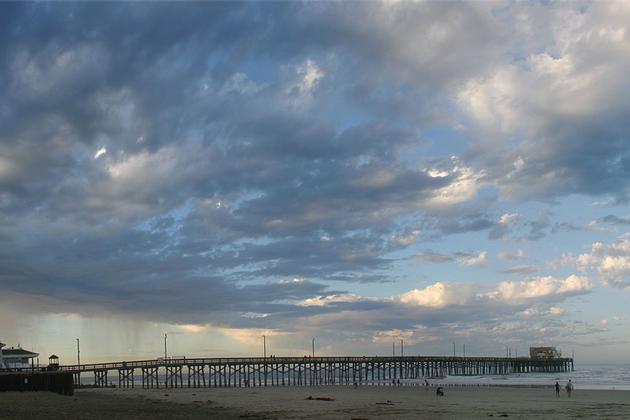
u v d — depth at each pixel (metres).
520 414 44.94
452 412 47.16
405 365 142.00
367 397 68.94
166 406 53.81
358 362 129.12
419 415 44.72
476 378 143.88
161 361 106.38
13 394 64.12
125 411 46.47
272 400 63.56
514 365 177.50
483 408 51.09
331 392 82.62
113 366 102.44
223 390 91.62
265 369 116.56
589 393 74.38
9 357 98.31
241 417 42.59
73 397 64.31
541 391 80.81
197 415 43.97
